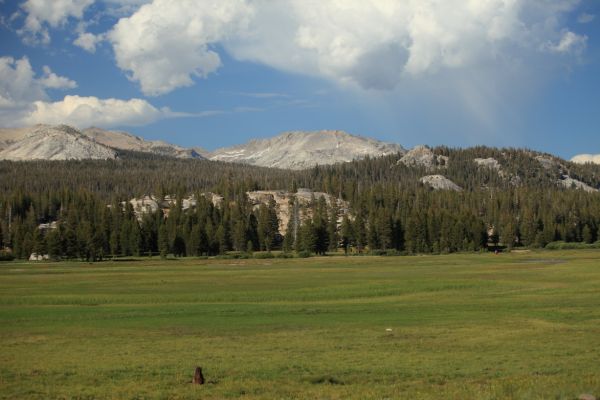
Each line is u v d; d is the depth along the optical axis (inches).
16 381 1269.7
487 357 1443.2
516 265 5128.0
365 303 2600.9
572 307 2301.9
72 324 2081.7
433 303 2541.8
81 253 7337.6
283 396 1117.1
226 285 3582.7
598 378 1174.3
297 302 2706.7
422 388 1147.9
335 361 1427.2
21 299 2869.1
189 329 1945.1
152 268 5556.1
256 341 1707.7
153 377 1296.8
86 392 1178.0
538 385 1112.8
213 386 1211.2
